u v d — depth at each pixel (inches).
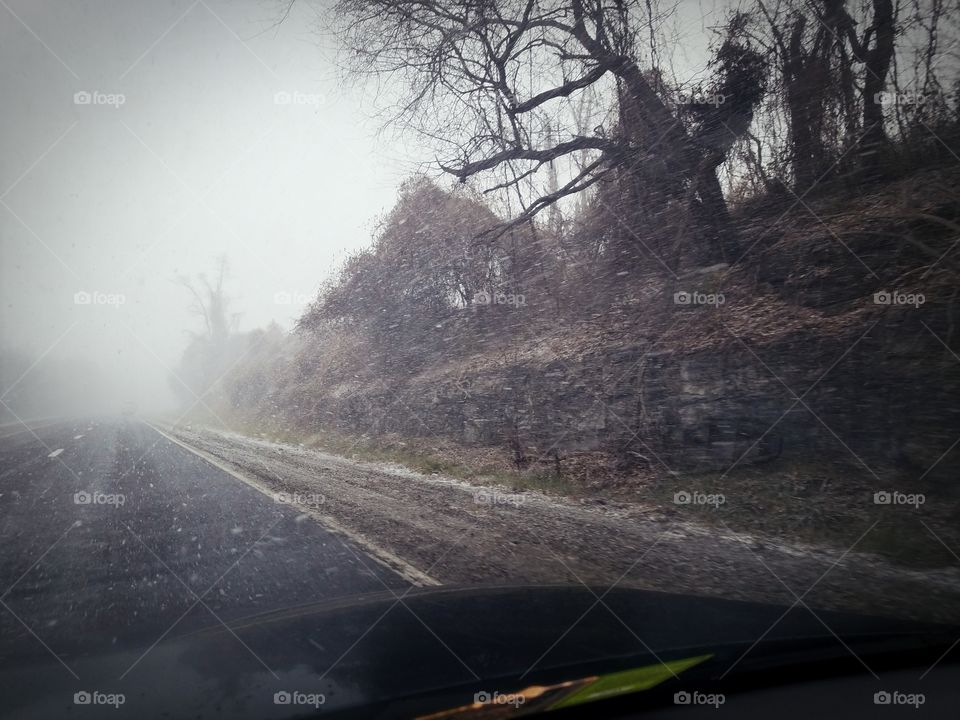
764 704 70.9
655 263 415.2
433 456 426.6
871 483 230.2
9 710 67.3
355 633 81.4
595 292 448.5
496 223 531.5
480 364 470.9
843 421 252.2
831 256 313.7
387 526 233.3
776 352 281.3
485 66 414.9
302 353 960.9
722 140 380.5
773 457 268.7
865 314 268.2
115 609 146.8
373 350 696.4
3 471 453.4
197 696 65.0
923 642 81.4
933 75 329.7
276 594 153.9
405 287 652.1
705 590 155.2
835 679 76.0
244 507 278.7
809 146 372.8
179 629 124.8
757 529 220.8
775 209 379.2
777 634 81.2
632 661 69.0
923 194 302.8
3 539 229.8
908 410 235.0
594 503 276.5
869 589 157.6
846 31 353.7
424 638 77.9
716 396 295.1
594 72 390.9
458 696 62.5
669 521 239.3
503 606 94.2
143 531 234.5
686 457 298.2
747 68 376.8
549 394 380.8
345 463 454.0
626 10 379.9
